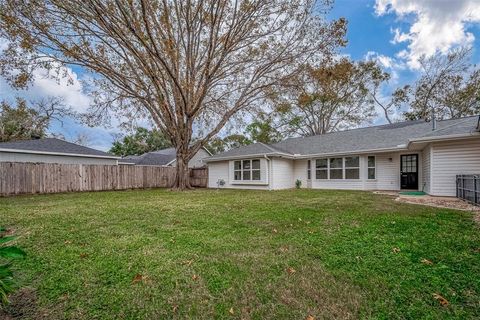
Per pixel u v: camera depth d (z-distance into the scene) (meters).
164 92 13.30
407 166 11.85
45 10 10.12
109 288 2.23
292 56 12.95
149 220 5.00
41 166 11.95
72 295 2.12
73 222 4.82
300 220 4.82
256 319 1.81
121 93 13.48
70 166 12.95
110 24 10.28
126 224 4.65
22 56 10.72
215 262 2.78
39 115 22.52
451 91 19.97
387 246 3.21
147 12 10.94
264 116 16.52
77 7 10.18
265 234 3.89
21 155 14.02
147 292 2.17
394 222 4.49
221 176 17.23
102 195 10.80
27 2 9.77
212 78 13.22
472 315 1.81
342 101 23.41
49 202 8.07
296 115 25.91
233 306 1.97
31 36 10.36
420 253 2.95
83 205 7.28
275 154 13.76
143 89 12.92
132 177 15.60
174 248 3.25
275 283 2.30
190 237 3.75
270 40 12.77
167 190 13.93
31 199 9.11
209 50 11.91
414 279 2.32
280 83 13.69
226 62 13.31
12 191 11.02
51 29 10.62
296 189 13.66
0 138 21.20
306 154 14.78
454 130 8.70
